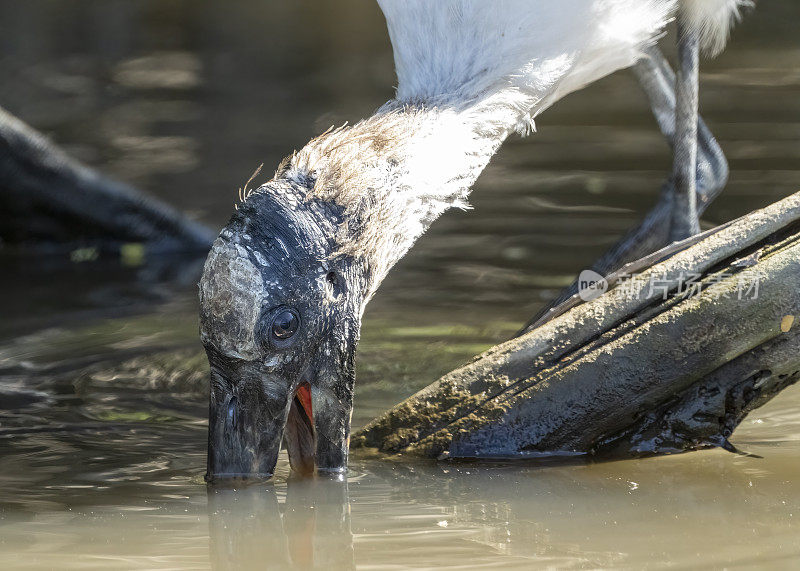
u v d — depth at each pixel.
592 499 7.57
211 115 22.45
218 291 7.62
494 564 6.46
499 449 8.48
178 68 26.94
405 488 7.91
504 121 9.33
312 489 7.95
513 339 8.67
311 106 22.70
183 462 8.64
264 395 7.93
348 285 8.09
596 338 8.27
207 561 6.68
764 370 8.16
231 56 28.16
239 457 7.98
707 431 8.45
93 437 9.30
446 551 6.69
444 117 8.94
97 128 21.73
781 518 7.12
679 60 10.67
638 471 8.13
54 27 31.78
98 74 26.41
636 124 21.12
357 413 9.70
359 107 22.36
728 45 25.50
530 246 15.42
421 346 11.66
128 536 7.10
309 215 7.88
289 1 35.16
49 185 17.06
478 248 15.47
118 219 17.16
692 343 8.04
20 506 7.70
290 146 19.88
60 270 15.96
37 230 17.31
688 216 10.55
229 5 34.94
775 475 7.98
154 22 32.59
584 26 9.52
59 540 7.04
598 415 8.31
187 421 9.73
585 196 17.27
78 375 11.09
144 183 18.30
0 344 12.24
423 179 8.59
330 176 8.05
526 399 8.41
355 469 8.38
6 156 16.91
